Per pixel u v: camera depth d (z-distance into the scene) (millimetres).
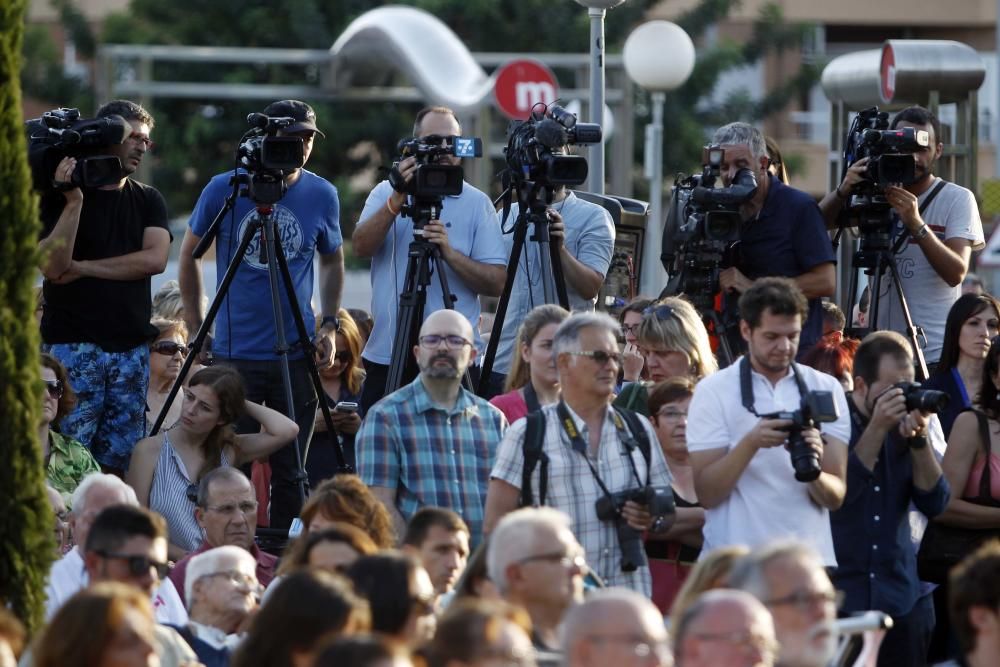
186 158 66125
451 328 20984
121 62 64312
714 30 77750
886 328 26859
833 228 27391
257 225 23578
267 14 68000
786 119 80125
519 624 13352
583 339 19344
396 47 55562
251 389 25234
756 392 19891
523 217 24172
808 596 14766
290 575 13656
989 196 41438
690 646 13203
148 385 25516
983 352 23719
